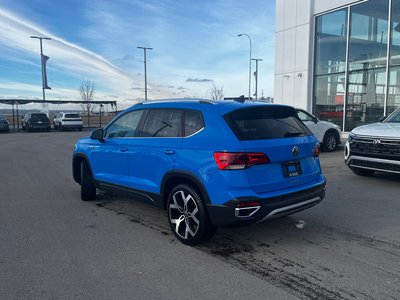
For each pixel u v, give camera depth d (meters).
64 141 22.06
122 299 3.35
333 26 18.41
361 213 5.92
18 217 5.87
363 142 8.11
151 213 6.07
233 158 4.11
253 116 4.54
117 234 5.07
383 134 7.73
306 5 19.39
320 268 3.95
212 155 4.26
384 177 8.82
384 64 16.09
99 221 5.65
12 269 3.97
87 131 35.41
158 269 3.97
